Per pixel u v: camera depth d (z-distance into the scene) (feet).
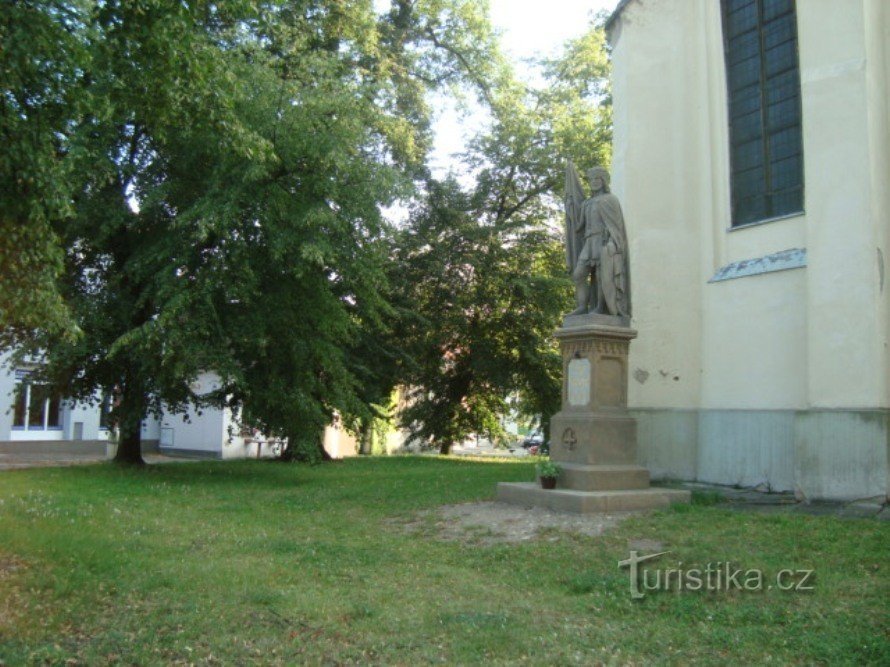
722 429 46.78
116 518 35.78
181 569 25.59
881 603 20.70
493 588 24.23
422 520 37.09
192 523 35.86
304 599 22.21
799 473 38.01
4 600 21.17
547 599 22.85
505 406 106.01
